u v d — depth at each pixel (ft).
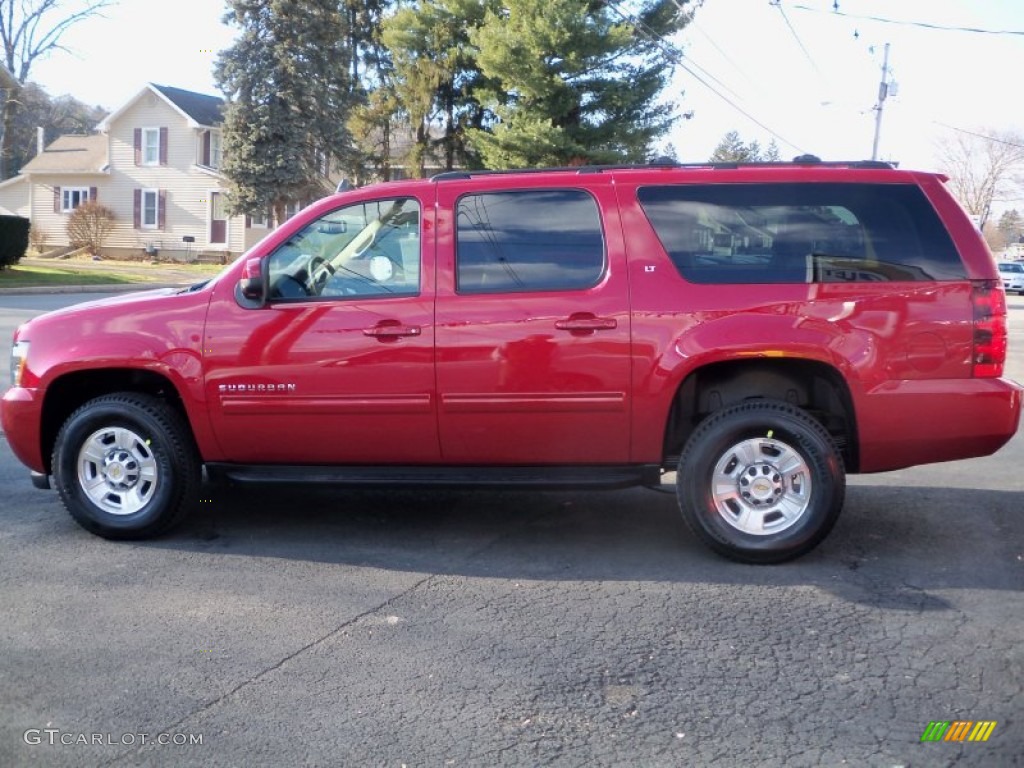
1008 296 154.61
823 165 18.72
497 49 101.19
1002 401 17.89
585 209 18.83
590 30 98.32
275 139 127.24
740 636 15.35
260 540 20.26
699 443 18.40
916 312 17.93
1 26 151.94
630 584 17.65
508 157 104.17
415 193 19.21
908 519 21.74
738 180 18.61
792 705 13.16
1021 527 21.16
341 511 22.38
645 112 108.37
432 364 18.66
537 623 15.92
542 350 18.43
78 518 20.03
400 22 129.59
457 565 18.74
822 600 16.83
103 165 155.22
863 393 17.92
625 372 18.33
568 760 11.89
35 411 19.98
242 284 19.16
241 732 12.60
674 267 18.45
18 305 72.18
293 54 126.72
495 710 13.11
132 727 12.72
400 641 15.28
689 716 12.91
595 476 18.86
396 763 11.88
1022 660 14.46
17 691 13.67
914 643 15.06
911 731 12.48
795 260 18.35
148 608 16.61
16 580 17.90
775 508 18.44
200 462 20.21
